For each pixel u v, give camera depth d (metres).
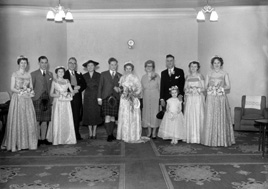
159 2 8.39
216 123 6.43
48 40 9.05
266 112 7.99
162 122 6.98
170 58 7.11
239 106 8.77
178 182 4.35
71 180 4.44
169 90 7.03
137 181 4.40
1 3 8.26
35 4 8.45
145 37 9.65
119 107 6.96
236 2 8.13
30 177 4.57
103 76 6.98
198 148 6.30
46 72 6.71
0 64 8.73
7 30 8.72
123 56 9.67
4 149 6.26
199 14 7.41
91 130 7.36
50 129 6.70
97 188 4.14
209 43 9.07
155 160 5.44
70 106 6.77
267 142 6.86
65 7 8.86
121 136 6.96
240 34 8.67
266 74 8.64
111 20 9.60
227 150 6.13
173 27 9.62
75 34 9.61
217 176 4.59
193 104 6.79
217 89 6.46
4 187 4.18
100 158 5.58
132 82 6.96
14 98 6.14
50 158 5.58
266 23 8.55
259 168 4.96
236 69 8.76
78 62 9.66
